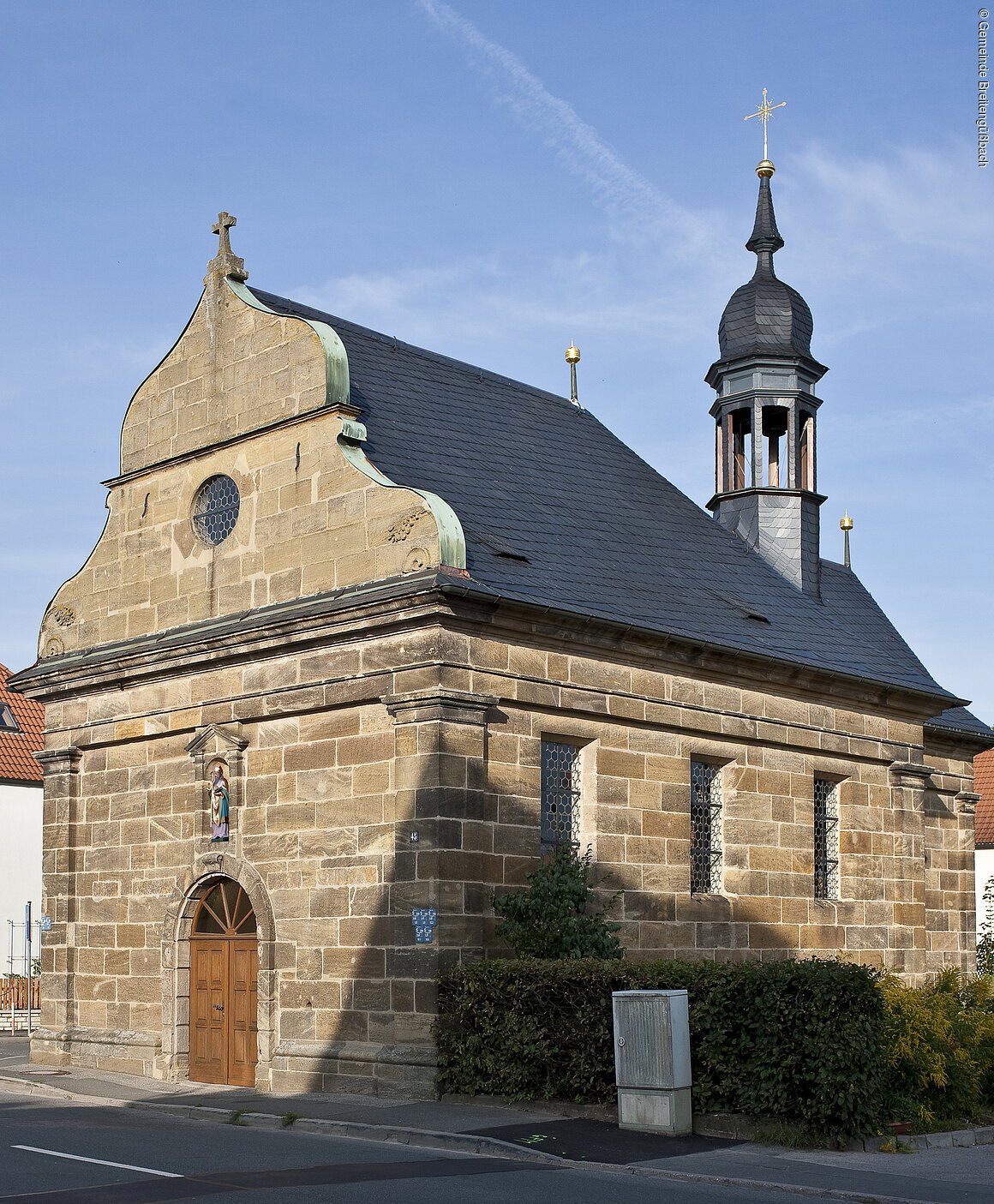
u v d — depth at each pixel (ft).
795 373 116.26
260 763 79.92
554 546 84.64
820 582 116.37
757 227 121.90
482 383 100.68
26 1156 53.47
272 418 81.82
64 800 91.61
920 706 102.94
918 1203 47.98
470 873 71.20
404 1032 70.54
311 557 78.54
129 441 90.99
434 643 71.51
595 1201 45.70
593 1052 64.18
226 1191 46.14
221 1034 81.00
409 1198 45.09
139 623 88.74
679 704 84.64
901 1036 65.05
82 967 90.02
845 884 96.99
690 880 84.94
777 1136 60.23
